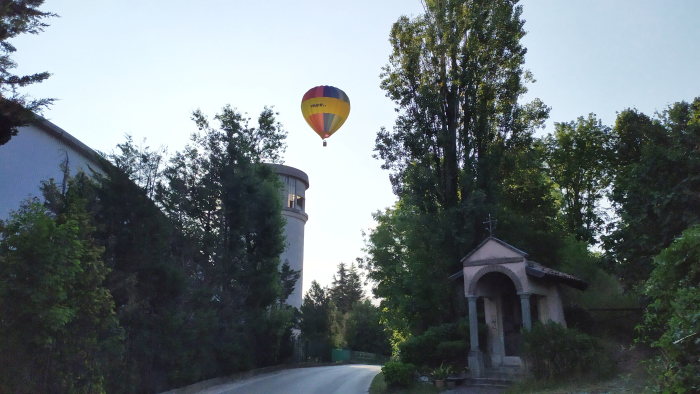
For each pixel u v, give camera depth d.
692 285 6.31
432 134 29.28
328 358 54.50
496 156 27.72
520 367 20.64
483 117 28.47
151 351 18.22
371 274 40.19
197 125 32.97
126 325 17.34
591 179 40.09
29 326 10.72
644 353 19.48
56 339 11.57
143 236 19.36
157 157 25.12
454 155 28.80
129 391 16.69
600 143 38.72
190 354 21.73
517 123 29.34
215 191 29.80
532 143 30.41
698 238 6.31
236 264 30.30
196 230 27.98
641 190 20.42
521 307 21.27
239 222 30.00
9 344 10.43
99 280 12.96
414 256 30.53
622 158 30.45
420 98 28.55
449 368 20.88
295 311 52.00
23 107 13.63
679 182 19.08
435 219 27.33
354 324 75.00
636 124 28.66
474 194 25.91
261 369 32.53
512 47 29.39
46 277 10.81
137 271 18.81
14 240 11.04
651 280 6.95
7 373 10.38
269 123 37.75
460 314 26.80
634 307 25.11
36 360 11.00
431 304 28.25
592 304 27.41
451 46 28.97
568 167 39.66
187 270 26.42
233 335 27.55
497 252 21.11
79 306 12.20
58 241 11.41
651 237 19.83
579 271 32.59
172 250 25.73
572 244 34.44
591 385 15.90
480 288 21.86
